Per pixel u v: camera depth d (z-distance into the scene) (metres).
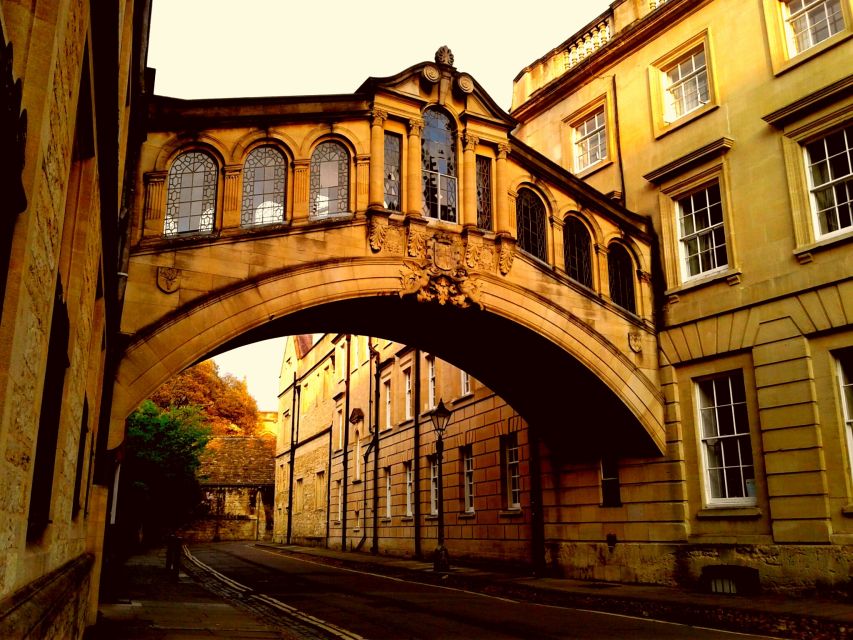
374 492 31.89
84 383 6.73
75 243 5.04
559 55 23.28
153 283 12.17
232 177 13.20
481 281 15.27
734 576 14.71
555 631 10.62
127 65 7.08
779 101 16.05
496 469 22.28
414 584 18.45
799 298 14.98
